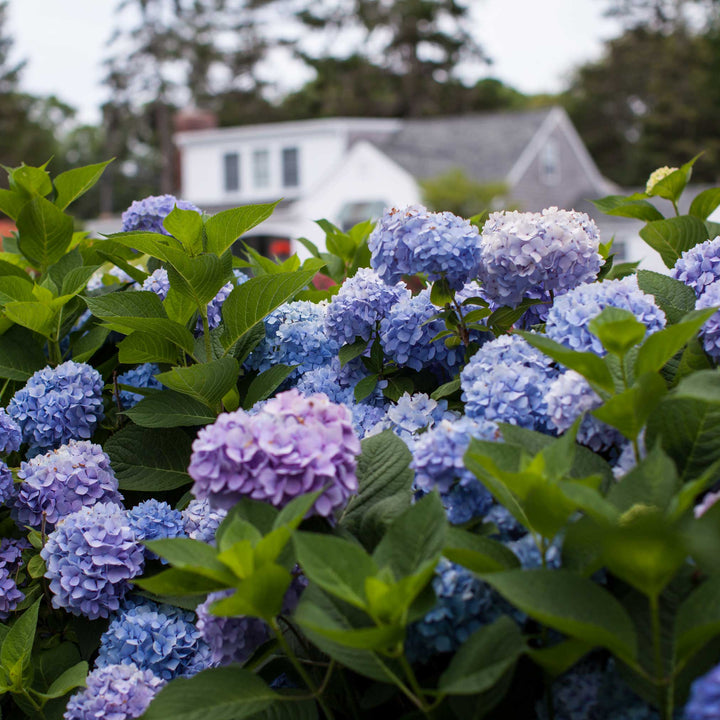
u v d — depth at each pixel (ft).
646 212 8.77
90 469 7.00
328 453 4.83
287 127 108.58
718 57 162.40
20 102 174.50
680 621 4.04
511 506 4.65
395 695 5.27
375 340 7.29
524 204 100.17
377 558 4.57
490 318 7.16
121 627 6.49
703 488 4.80
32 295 8.22
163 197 9.10
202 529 6.63
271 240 65.41
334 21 169.99
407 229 6.78
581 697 4.56
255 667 5.32
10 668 6.13
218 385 6.79
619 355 4.74
